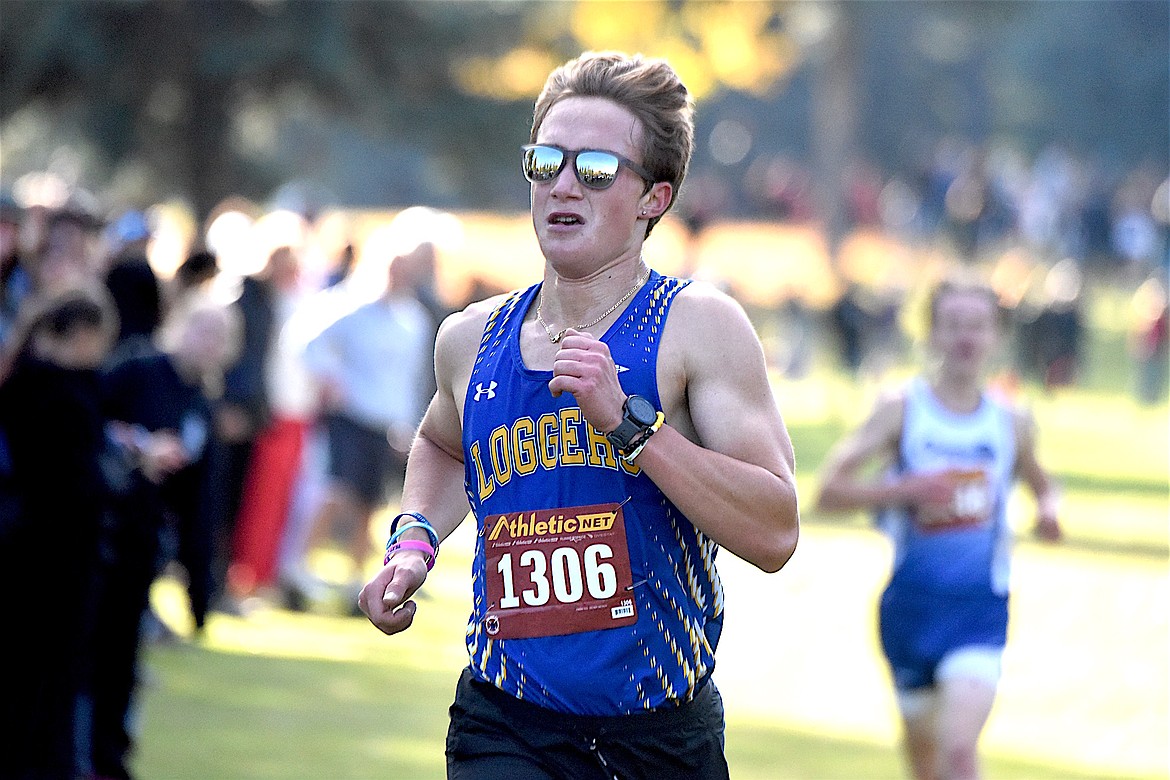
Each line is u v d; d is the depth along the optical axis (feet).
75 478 56.80
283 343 106.22
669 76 33.50
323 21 249.96
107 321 58.18
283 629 100.32
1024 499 174.50
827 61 352.28
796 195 398.83
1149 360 256.32
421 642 99.09
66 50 242.58
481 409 33.47
